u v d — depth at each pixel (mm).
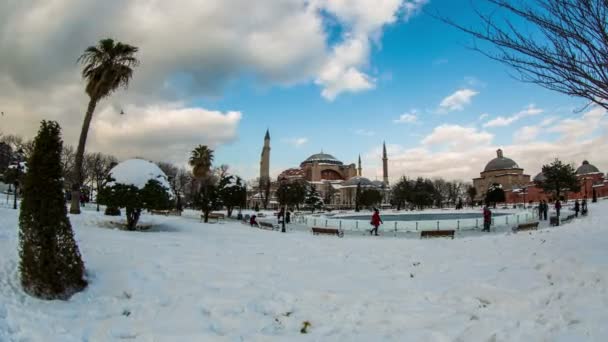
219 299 6781
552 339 4773
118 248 10320
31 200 7000
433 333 5301
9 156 43750
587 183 71875
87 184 66125
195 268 8797
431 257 11578
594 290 6391
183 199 82188
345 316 6148
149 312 6301
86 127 21984
